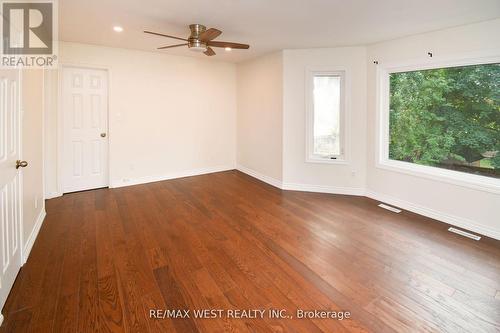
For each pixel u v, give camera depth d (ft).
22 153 7.66
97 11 9.23
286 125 14.92
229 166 19.80
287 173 15.19
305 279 6.99
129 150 15.51
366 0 8.20
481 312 5.88
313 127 14.69
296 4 8.57
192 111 17.63
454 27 10.15
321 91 14.53
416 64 11.34
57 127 13.25
